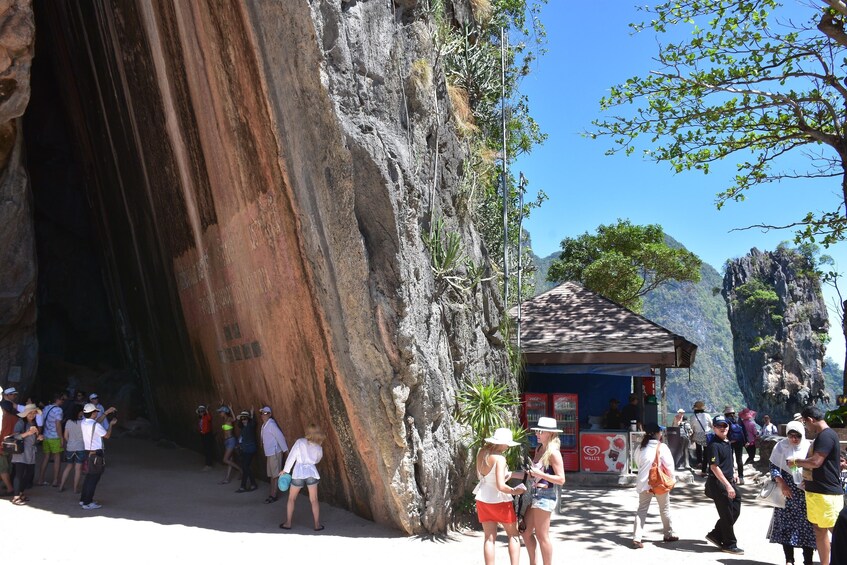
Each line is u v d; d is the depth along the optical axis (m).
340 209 9.88
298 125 10.05
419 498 10.27
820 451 7.24
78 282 26.08
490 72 15.67
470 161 14.31
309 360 11.30
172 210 16.03
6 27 12.78
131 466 16.20
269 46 10.01
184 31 12.12
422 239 11.41
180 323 17.92
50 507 10.83
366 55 10.56
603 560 8.92
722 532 9.45
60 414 13.09
